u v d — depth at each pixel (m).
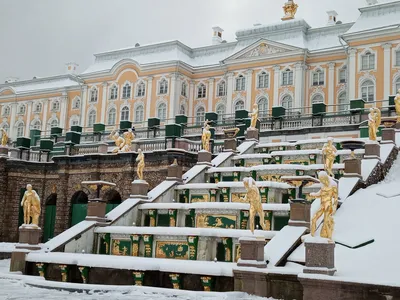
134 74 67.31
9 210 36.66
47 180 37.44
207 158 28.22
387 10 53.72
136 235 20.52
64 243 20.70
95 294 15.55
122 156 33.16
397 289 12.68
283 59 58.53
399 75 51.00
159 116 64.75
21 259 19.77
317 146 29.91
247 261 15.41
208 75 65.69
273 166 25.28
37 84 80.44
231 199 23.98
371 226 17.08
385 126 28.64
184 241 19.44
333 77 56.69
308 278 13.84
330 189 14.55
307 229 17.56
